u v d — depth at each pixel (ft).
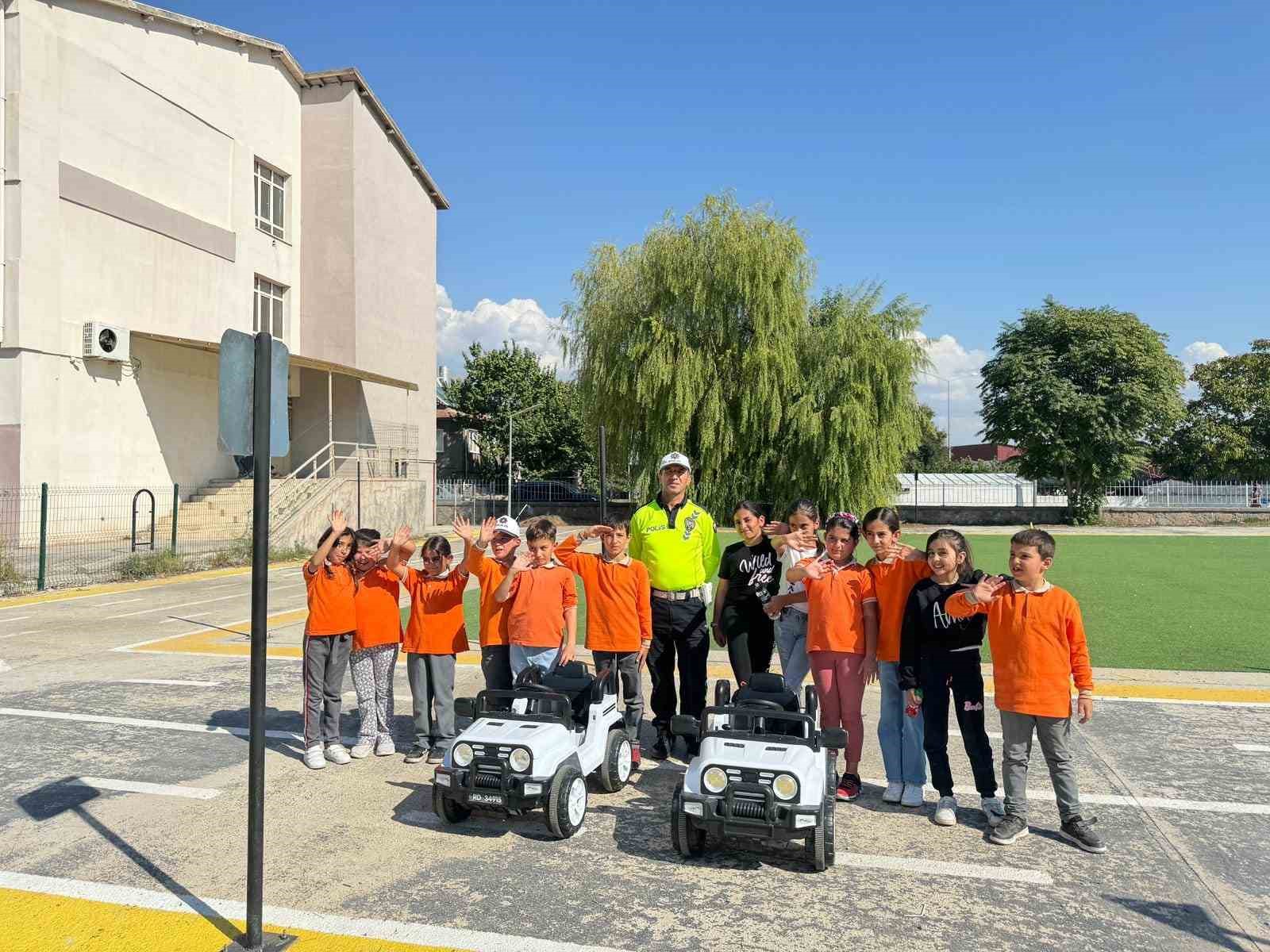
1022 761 14.74
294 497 81.76
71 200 68.74
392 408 111.24
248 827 11.03
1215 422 157.38
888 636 16.34
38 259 65.46
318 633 18.54
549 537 18.37
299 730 21.49
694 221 96.63
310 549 72.38
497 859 13.99
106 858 13.93
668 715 19.70
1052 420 130.31
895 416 98.94
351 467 102.17
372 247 106.22
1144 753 19.45
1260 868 13.67
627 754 17.69
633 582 18.35
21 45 64.44
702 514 19.29
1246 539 95.96
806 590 17.85
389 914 12.08
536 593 18.34
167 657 30.45
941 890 12.91
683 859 14.05
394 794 16.97
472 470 185.47
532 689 16.28
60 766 18.54
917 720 16.29
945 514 134.82
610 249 99.30
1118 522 131.85
